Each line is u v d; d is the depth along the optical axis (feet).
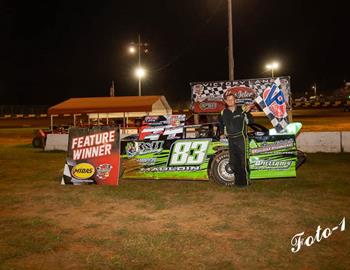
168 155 26.27
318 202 20.15
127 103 55.16
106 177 26.21
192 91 49.80
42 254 14.08
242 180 23.56
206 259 13.26
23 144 65.31
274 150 24.76
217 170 24.88
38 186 26.45
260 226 16.53
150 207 20.15
